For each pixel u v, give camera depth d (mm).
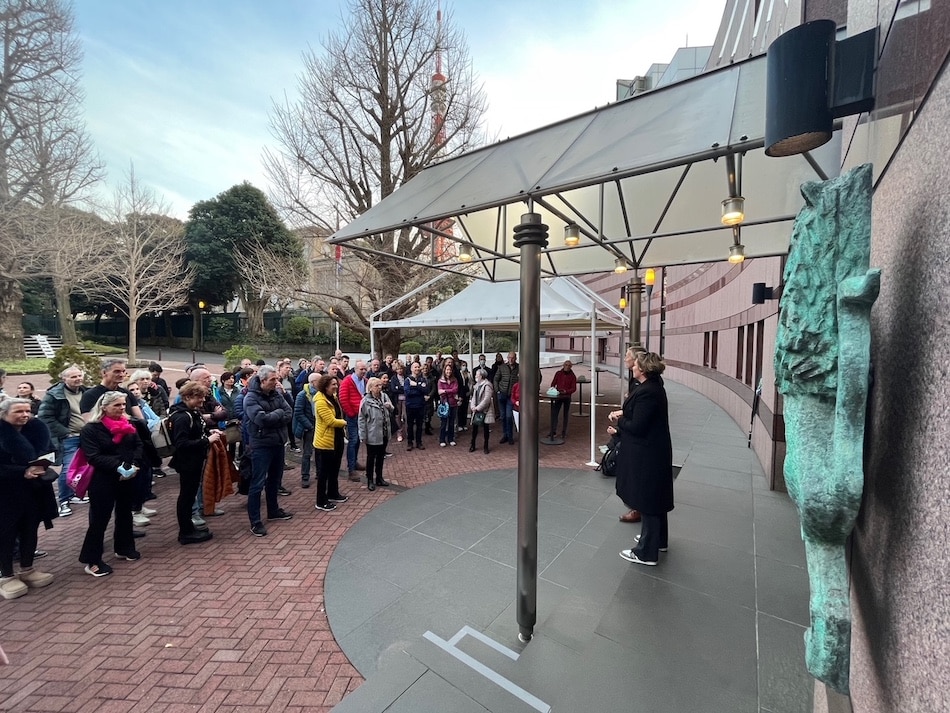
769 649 2348
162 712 2328
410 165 11336
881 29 1223
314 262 13094
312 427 6008
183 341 32938
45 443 3633
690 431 8578
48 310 29297
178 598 3342
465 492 5602
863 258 1082
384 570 3678
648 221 5363
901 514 989
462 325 8969
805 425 1162
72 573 3715
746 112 1918
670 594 2906
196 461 4230
